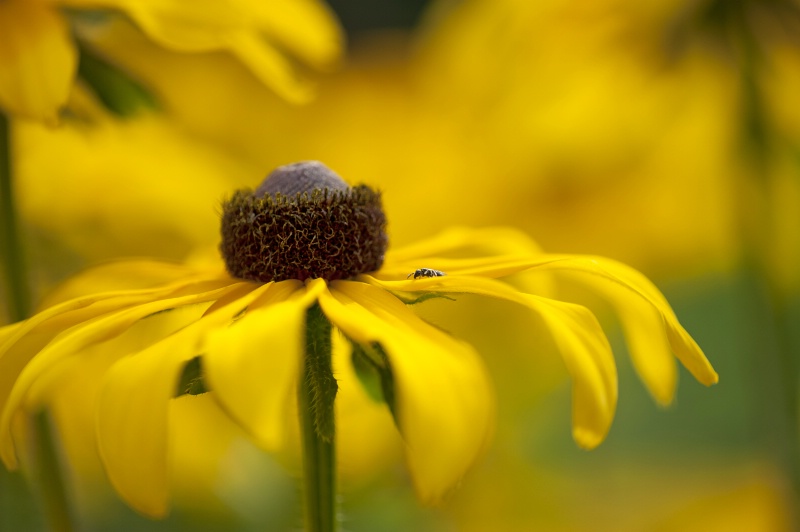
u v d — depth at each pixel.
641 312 0.28
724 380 0.54
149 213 0.36
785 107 0.36
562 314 0.26
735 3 0.36
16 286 0.31
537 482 0.43
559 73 0.38
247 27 0.32
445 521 0.41
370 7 0.69
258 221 0.28
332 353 0.27
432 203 0.43
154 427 0.25
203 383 0.26
